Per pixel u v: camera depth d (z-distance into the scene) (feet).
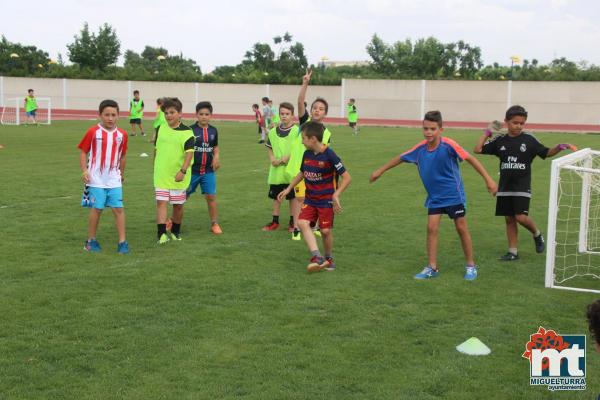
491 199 38.29
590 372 14.44
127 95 158.10
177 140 25.73
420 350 15.48
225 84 156.15
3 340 15.69
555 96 135.44
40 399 12.78
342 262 23.77
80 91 158.51
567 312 18.37
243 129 104.22
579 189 42.88
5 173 44.68
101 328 16.57
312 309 18.38
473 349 15.38
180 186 26.32
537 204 37.06
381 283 21.03
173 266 22.56
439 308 18.61
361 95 148.46
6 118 120.47
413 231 29.14
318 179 22.30
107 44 169.99
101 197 24.04
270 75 155.63
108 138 23.68
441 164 21.34
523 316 17.98
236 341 15.87
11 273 21.29
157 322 17.08
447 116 143.13
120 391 13.17
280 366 14.44
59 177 43.19
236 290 19.98
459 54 190.19
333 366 14.48
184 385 13.47
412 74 187.42
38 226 28.60
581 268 23.70
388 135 96.43
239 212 33.35
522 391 13.46
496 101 139.44
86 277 20.99
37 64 164.86
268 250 25.34
